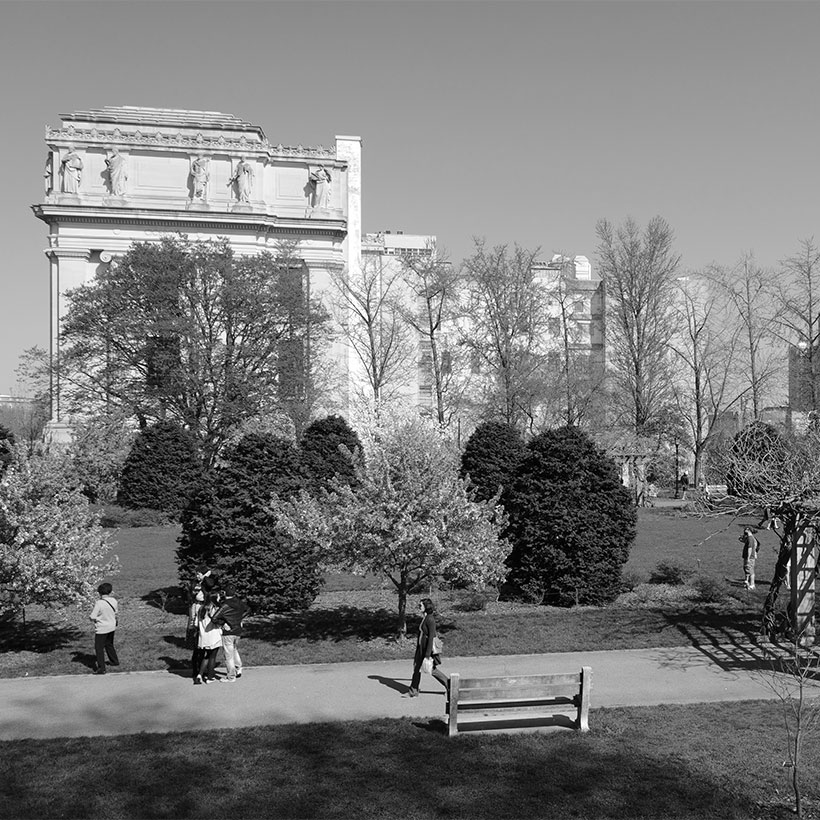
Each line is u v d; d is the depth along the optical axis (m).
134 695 13.37
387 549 15.94
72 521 16.08
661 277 48.69
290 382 46.34
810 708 12.33
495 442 29.67
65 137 64.50
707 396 54.28
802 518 15.96
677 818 8.84
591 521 20.28
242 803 9.15
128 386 46.06
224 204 66.19
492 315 46.28
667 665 15.14
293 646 16.30
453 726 11.30
